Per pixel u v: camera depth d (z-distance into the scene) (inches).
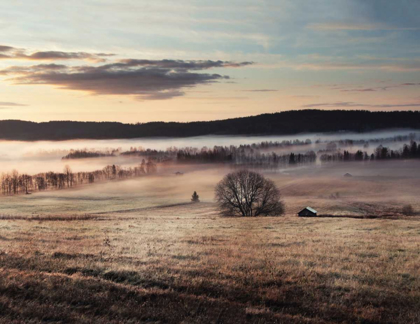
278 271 727.1
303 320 533.3
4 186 7239.2
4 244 959.6
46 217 2065.7
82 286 622.5
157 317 529.0
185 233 1272.1
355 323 536.1
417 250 951.6
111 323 506.6
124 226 1493.6
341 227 1555.1
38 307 545.0
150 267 733.9
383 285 666.8
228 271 719.7
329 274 718.5
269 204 2768.2
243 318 534.9
